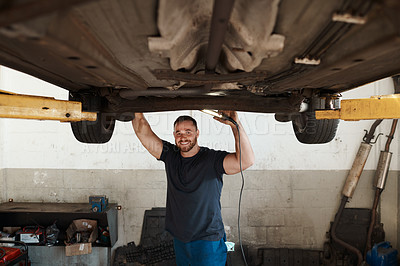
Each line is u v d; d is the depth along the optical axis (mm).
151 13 585
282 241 3328
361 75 1023
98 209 2938
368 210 3287
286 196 3338
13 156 3379
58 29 521
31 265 3143
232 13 665
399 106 1188
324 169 3328
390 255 3008
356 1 518
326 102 1502
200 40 816
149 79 1062
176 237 1572
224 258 1576
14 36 510
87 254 3162
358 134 3307
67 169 3350
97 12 566
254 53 746
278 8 580
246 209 3334
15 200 3381
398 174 3279
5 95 1062
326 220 3330
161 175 3318
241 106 1482
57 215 3338
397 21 507
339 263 3178
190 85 1244
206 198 1551
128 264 3162
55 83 1225
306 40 711
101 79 979
